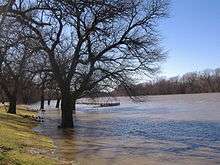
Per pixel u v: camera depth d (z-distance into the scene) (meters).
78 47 38.84
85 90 40.62
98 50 39.56
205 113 68.38
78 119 57.81
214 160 22.31
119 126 44.97
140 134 36.12
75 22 37.50
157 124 47.91
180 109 85.81
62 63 39.25
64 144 27.59
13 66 38.44
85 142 29.22
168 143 29.59
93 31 38.38
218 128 41.59
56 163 18.62
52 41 37.41
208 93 193.25
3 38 23.19
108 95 43.41
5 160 15.25
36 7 25.50
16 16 24.23
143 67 40.19
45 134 33.69
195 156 23.56
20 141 23.12
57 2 21.08
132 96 41.41
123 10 35.91
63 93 40.00
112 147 26.88
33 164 16.50
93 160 21.62
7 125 30.94
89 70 39.44
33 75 39.69
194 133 37.12
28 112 64.00
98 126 44.53
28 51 31.89
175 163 21.41
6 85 49.16
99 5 23.36
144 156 23.38
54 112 74.06
